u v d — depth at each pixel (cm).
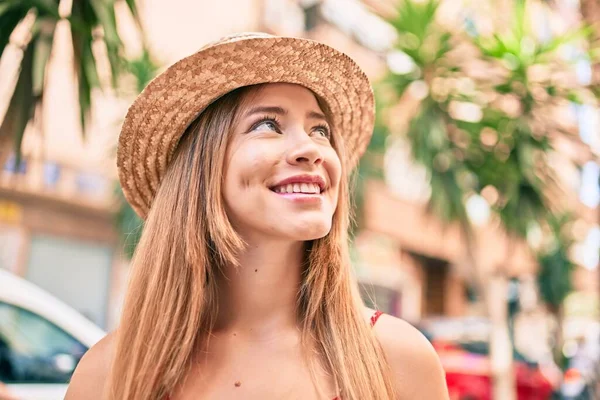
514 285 1020
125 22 596
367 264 1027
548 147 412
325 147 125
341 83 138
